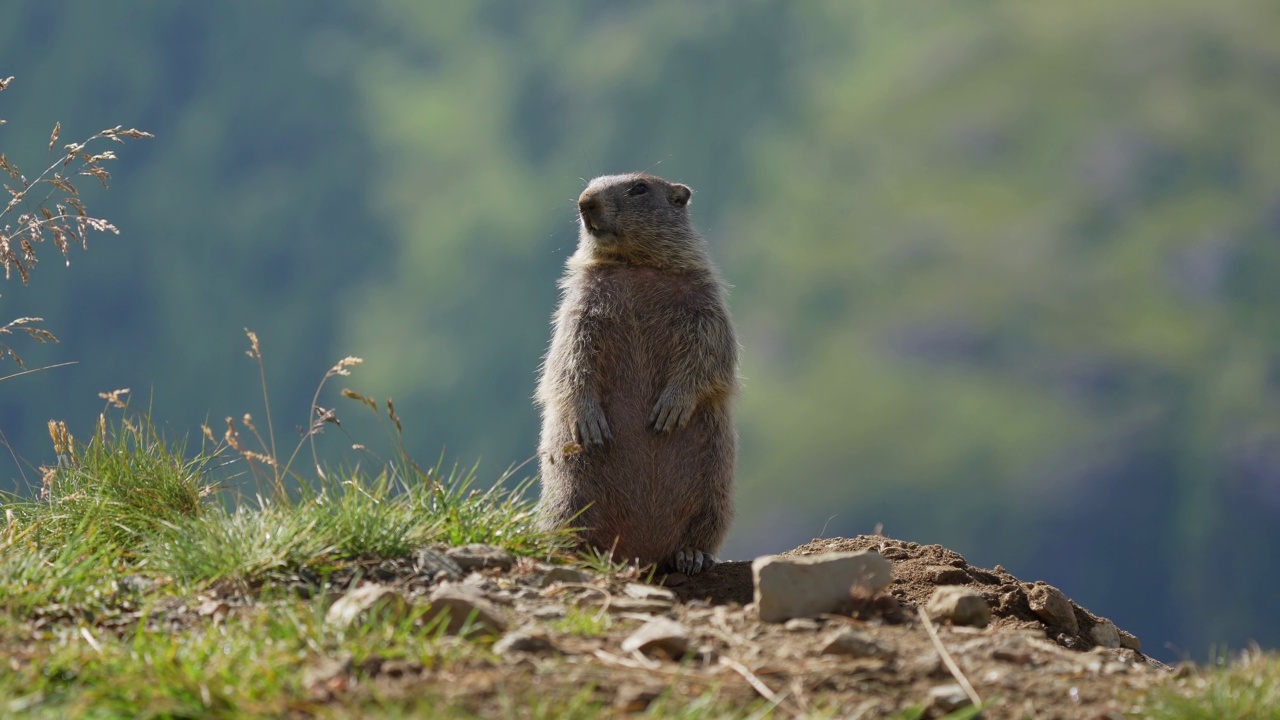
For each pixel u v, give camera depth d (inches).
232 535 300.7
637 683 230.2
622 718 218.7
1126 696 239.0
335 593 285.0
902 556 366.6
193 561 293.3
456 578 296.0
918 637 267.6
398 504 327.3
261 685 227.3
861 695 233.9
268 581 284.8
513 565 309.3
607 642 254.4
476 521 331.0
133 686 226.2
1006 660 255.1
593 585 296.0
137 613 273.1
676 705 223.3
